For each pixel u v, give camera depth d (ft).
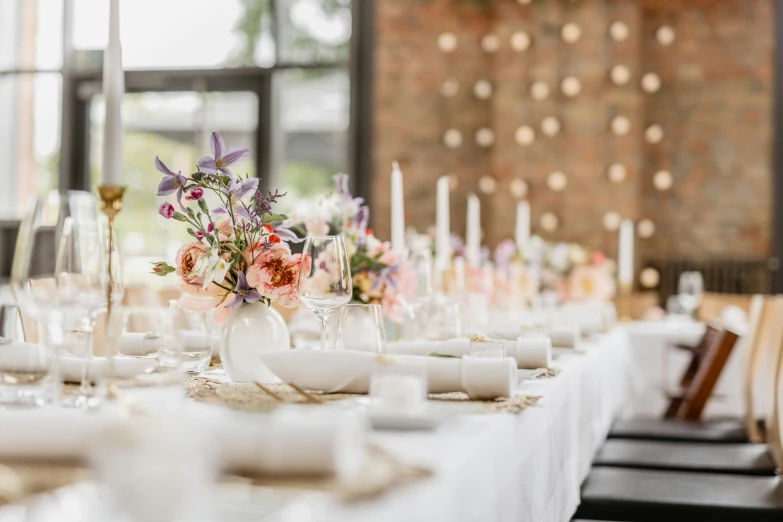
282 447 2.39
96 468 1.99
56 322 3.71
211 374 5.31
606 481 7.03
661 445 8.80
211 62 24.61
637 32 23.27
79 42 25.23
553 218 23.34
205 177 4.93
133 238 24.26
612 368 9.21
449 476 2.67
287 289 4.83
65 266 3.59
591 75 23.25
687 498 6.50
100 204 4.25
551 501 4.83
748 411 9.67
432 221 23.85
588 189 23.24
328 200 6.61
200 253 4.89
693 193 23.93
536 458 4.32
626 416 11.73
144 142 24.66
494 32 23.71
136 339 4.65
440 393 4.39
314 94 24.35
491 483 3.34
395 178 7.22
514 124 23.48
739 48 23.77
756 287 23.38
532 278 14.51
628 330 14.16
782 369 7.52
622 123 23.20
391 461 2.66
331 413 2.68
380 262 6.49
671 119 24.02
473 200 11.89
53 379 3.59
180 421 2.01
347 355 4.27
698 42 23.94
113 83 4.22
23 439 2.60
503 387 4.17
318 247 4.91
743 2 23.75
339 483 2.36
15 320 3.92
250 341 4.91
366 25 24.09
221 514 2.13
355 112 24.06
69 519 2.19
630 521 6.44
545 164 23.38
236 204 4.96
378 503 2.27
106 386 2.93
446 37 23.89
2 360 3.51
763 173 23.67
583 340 9.09
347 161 24.08
